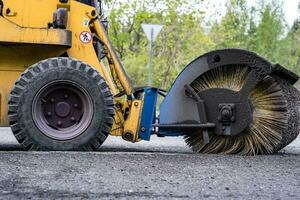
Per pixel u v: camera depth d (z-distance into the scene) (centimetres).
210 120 691
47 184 446
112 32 1892
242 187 457
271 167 564
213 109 689
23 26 695
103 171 505
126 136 699
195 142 709
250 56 680
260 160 614
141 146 854
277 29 3139
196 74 701
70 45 683
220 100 686
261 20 3103
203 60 700
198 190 440
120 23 1909
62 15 682
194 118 695
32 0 698
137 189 438
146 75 2214
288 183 479
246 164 578
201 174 507
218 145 697
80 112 675
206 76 702
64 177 474
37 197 405
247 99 678
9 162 534
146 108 700
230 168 547
